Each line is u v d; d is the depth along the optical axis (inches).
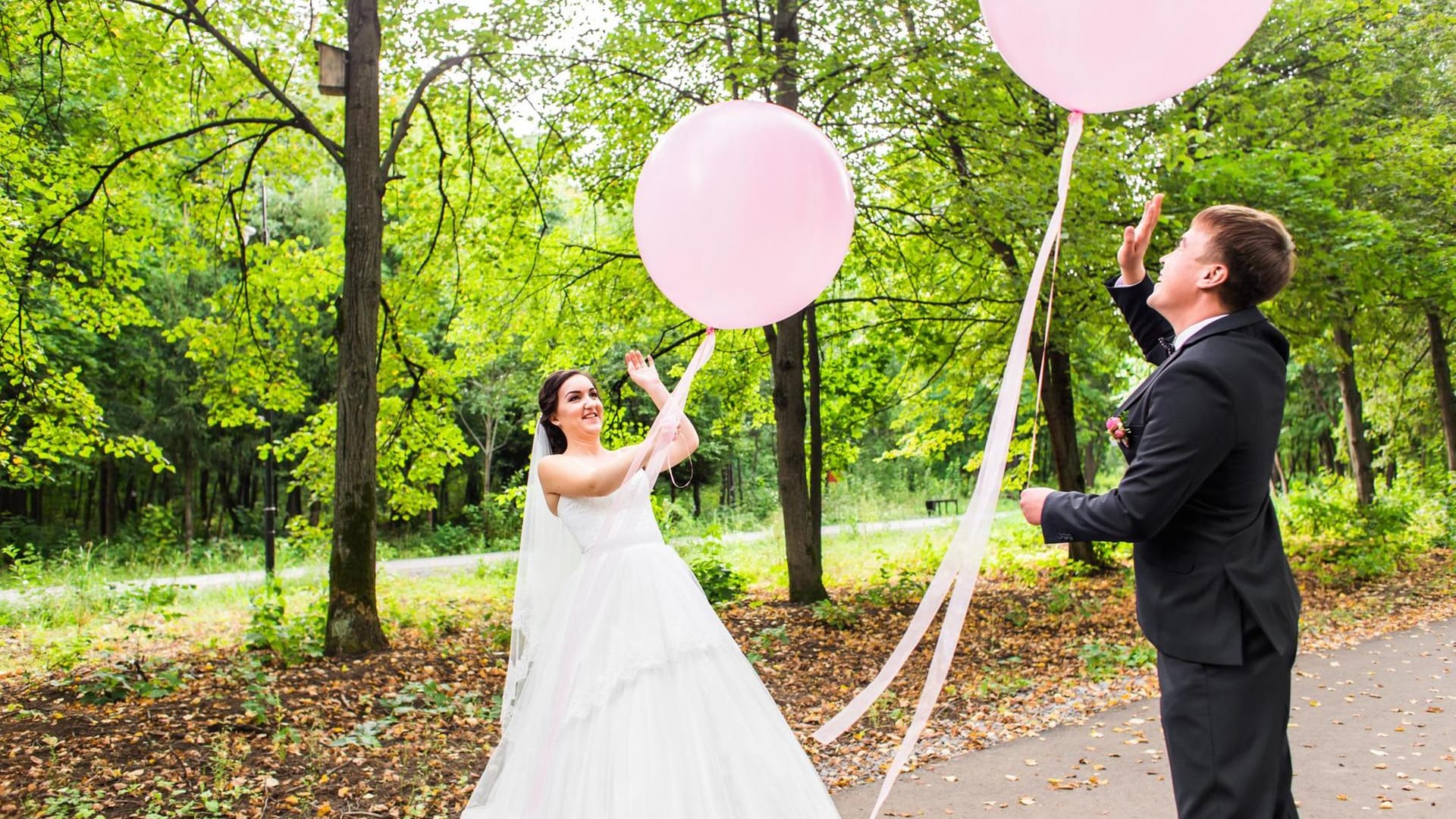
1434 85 563.8
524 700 140.3
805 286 123.0
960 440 646.5
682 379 132.1
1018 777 191.8
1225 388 87.4
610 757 122.7
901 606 431.2
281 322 422.6
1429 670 281.4
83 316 390.3
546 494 144.5
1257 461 88.7
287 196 904.9
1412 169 485.1
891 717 256.4
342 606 313.1
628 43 383.6
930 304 485.4
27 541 936.3
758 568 586.6
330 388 1007.6
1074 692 273.0
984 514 92.7
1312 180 409.1
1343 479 816.9
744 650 344.5
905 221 490.6
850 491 1170.6
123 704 246.5
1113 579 516.7
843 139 385.4
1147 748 206.7
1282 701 88.5
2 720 230.4
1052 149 418.0
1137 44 90.0
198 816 177.8
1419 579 495.2
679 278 121.7
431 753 218.7
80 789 186.2
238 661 299.6
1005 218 366.6
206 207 406.9
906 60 367.9
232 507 1143.6
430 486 1288.1
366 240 322.0
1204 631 89.2
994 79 379.9
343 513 316.5
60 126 391.5
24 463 373.7
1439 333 695.1
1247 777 86.7
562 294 470.9
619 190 441.1
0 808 177.2
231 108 396.2
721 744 123.6
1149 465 87.8
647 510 141.5
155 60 364.5
